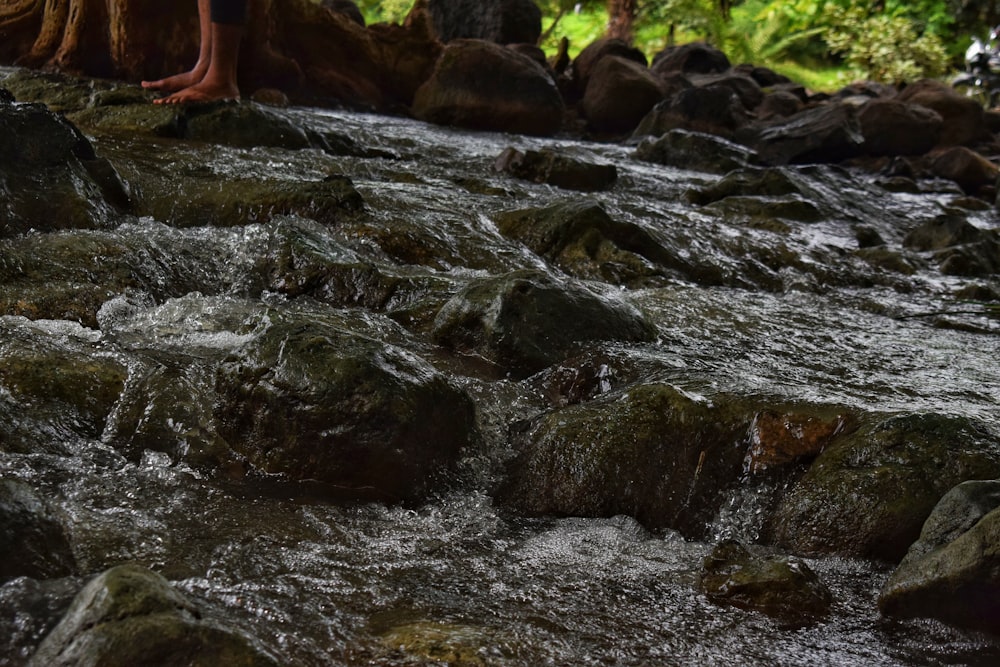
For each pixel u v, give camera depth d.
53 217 4.96
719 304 5.43
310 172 7.02
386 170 7.53
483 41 12.94
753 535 3.34
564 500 3.41
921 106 14.63
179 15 10.20
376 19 27.30
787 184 8.96
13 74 9.06
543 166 8.59
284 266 4.83
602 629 2.67
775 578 2.85
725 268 6.41
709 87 13.67
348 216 5.60
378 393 3.31
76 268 4.34
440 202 6.48
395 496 3.34
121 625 2.12
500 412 3.86
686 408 3.54
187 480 3.29
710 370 4.07
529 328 4.25
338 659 2.40
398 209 6.11
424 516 3.28
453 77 12.52
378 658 2.41
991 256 7.68
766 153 13.45
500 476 3.55
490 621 2.65
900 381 4.39
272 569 2.81
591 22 28.20
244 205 5.66
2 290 4.06
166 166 6.34
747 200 8.43
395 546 3.05
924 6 27.36
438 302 4.61
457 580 2.88
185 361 3.82
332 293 4.78
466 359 4.27
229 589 2.66
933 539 2.86
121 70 10.19
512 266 5.64
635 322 4.57
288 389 3.35
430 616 2.65
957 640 2.71
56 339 3.81
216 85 8.20
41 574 2.54
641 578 2.99
